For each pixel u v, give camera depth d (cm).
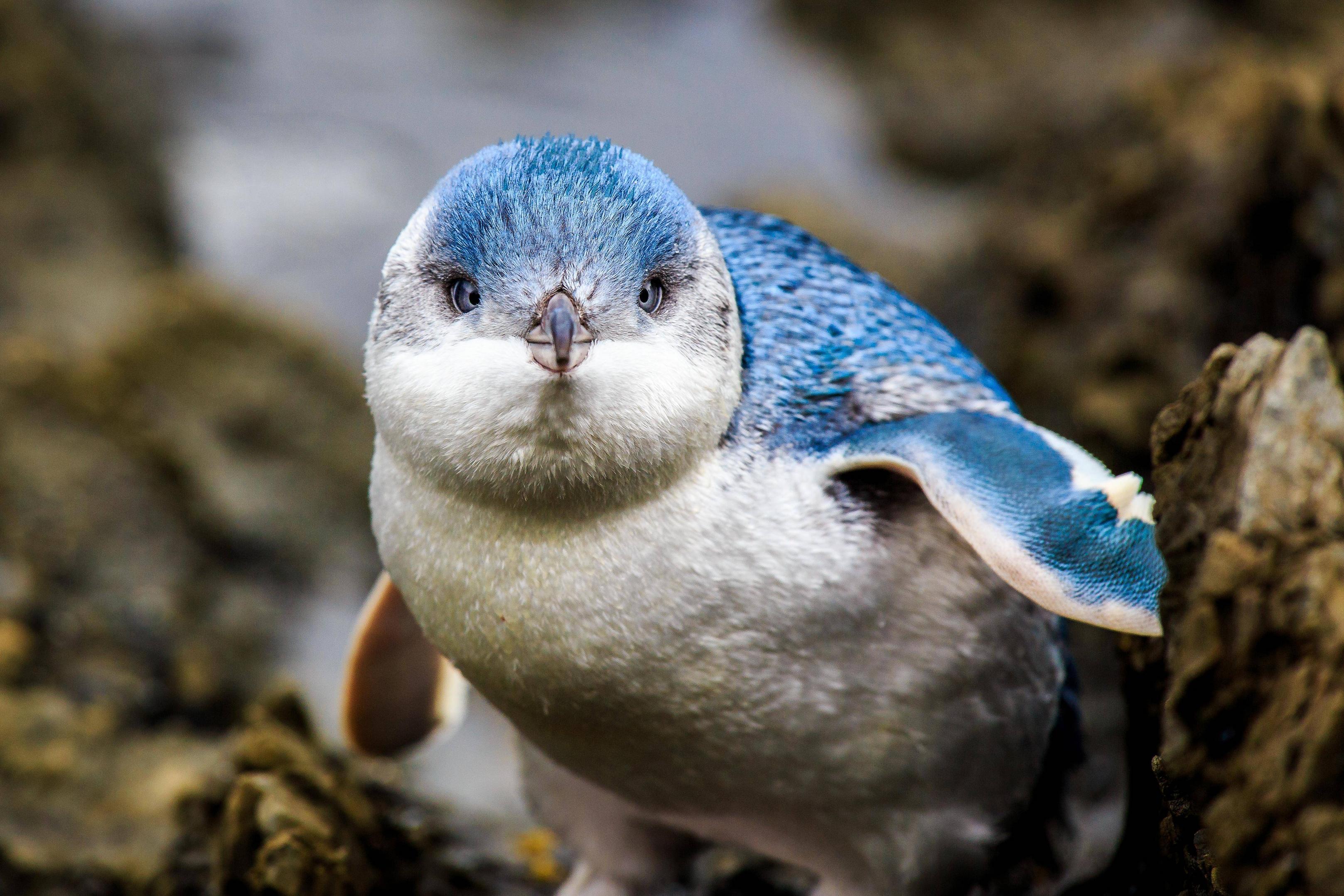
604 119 3356
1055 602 662
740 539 694
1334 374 608
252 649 1517
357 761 1134
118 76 3048
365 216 2844
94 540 1495
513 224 681
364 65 3516
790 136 3272
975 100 3216
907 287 2048
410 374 688
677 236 698
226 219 2755
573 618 694
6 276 2191
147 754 1259
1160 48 3109
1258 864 571
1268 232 1298
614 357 662
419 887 950
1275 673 572
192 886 932
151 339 1875
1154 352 1407
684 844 891
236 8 3675
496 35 3769
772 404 725
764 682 704
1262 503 590
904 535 718
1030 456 702
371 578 1753
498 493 679
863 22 3516
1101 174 1589
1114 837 1023
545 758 850
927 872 761
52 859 1093
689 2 3881
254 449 1816
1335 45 2514
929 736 728
